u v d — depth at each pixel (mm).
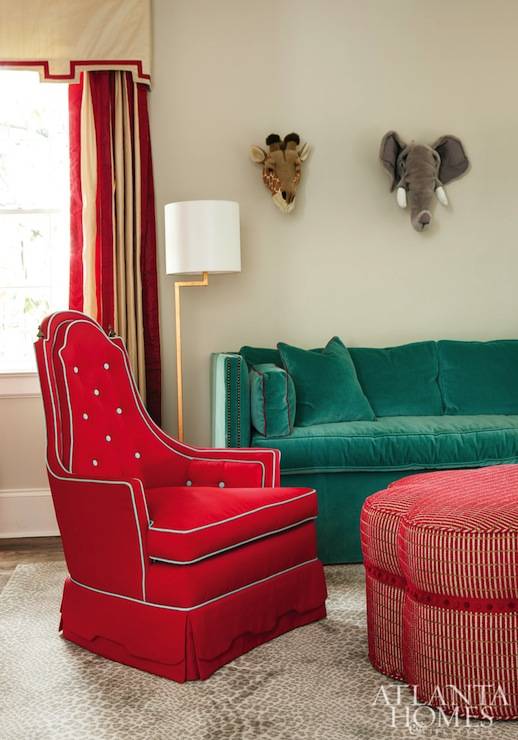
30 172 4633
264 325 4691
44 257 4656
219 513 2709
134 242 4473
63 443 2871
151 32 4520
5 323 4656
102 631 2758
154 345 4512
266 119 4629
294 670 2621
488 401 4422
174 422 4680
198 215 3969
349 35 4652
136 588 2635
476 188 4777
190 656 2553
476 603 2229
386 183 4719
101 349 3111
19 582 3637
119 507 2627
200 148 4602
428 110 4719
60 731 2271
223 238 3992
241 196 4637
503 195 4797
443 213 4762
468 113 4742
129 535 2619
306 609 3018
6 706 2430
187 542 2543
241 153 4625
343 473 3777
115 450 3029
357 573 3635
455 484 2641
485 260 4812
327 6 4629
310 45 4633
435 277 4785
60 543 4340
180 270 4012
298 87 4641
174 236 4023
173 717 2332
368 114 4688
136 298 4492
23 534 4531
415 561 2287
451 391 4445
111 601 2723
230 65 4594
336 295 4730
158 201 4594
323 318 4730
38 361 2891
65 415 2863
